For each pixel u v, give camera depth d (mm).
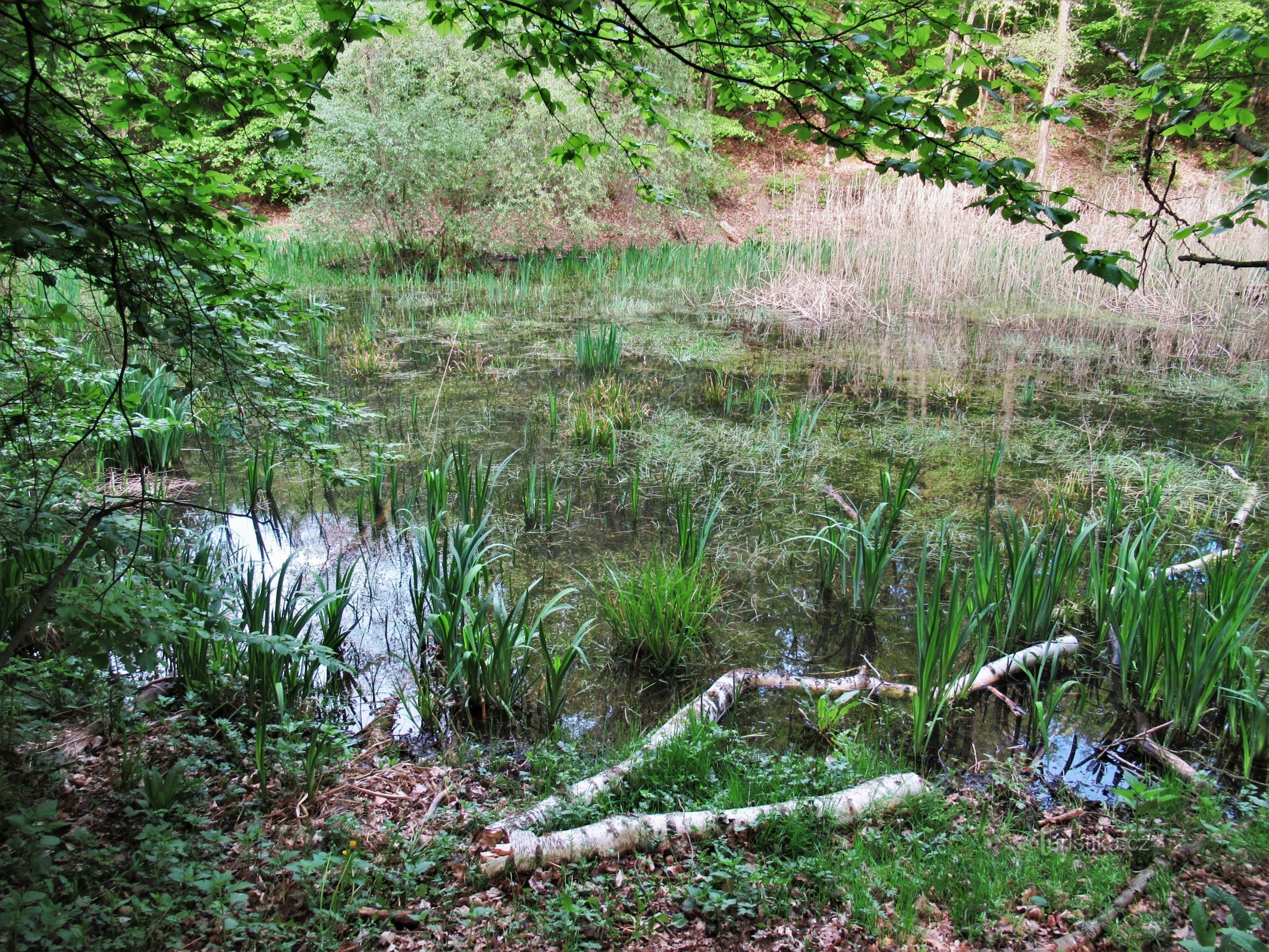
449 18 2941
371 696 4102
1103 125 20281
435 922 2523
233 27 2439
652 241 18281
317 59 2604
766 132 22578
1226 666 3838
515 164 14734
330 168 13672
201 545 4594
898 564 5488
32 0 1854
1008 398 9133
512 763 3562
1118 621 4355
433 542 4457
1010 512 6016
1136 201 14531
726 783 3287
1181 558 5387
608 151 15250
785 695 4137
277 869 2656
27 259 2207
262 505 6285
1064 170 19141
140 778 3055
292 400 3689
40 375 3301
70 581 3051
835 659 4504
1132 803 3100
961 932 2559
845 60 2525
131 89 2479
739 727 3889
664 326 12219
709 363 10461
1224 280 12617
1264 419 8438
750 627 4797
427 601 4508
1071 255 2398
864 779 3334
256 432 6164
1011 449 7504
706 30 2822
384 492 6535
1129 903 2641
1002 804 3350
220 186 2848
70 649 2598
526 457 7258
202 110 2617
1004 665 4250
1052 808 3330
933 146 2494
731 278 14844
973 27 2312
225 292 2945
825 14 2674
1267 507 6266
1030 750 3781
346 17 2480
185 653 3754
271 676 3760
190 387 2943
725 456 7297
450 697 4027
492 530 5055
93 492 4312
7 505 2830
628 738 3766
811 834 2949
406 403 8625
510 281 14992
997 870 2781
